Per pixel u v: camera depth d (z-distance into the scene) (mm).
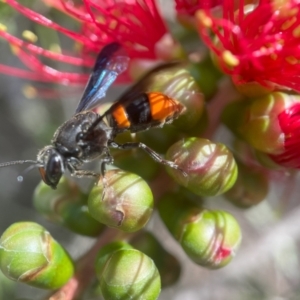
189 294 131
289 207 130
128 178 92
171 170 95
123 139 100
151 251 98
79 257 98
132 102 97
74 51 122
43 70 107
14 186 165
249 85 97
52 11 117
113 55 101
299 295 130
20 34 121
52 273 93
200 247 95
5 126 163
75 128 98
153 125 98
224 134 103
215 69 100
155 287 92
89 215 98
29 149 164
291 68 96
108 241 97
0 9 115
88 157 99
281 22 95
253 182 101
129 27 102
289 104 96
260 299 130
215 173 93
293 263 129
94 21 100
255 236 127
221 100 100
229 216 97
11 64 141
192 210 96
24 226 93
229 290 132
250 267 130
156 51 104
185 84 97
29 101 156
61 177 99
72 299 95
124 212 91
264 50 94
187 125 98
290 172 105
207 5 95
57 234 142
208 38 96
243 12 96
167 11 117
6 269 92
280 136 95
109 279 91
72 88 125
